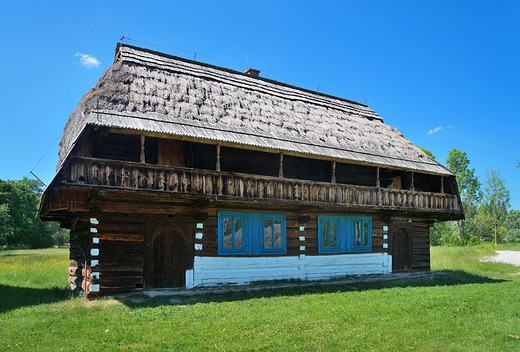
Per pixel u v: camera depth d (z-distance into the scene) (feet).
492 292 44.75
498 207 206.28
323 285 47.01
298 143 47.85
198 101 46.83
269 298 38.60
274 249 49.26
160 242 42.39
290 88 63.98
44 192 32.94
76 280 44.68
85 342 24.32
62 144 45.60
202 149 46.93
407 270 62.54
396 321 30.68
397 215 60.49
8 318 29.60
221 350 23.39
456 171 196.75
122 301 35.47
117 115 37.58
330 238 54.70
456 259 94.53
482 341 26.50
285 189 45.14
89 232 38.63
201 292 39.24
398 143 64.64
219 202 45.50
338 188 49.44
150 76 46.73
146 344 24.32
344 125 60.90
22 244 189.47
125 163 35.88
